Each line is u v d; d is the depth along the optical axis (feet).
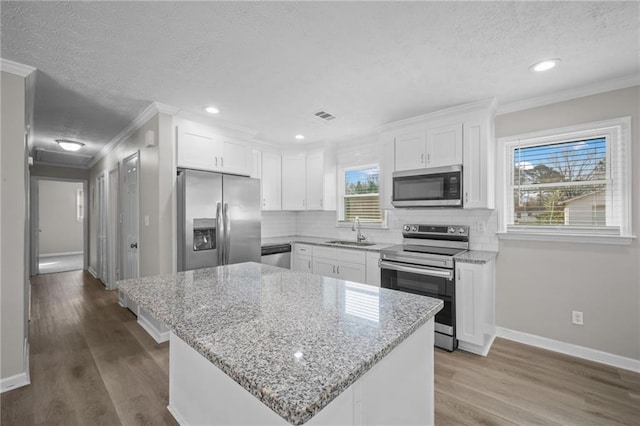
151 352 8.59
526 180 9.34
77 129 11.98
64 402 6.31
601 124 7.97
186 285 5.37
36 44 5.99
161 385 6.96
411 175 10.36
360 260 11.34
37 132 12.40
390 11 5.03
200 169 10.44
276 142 14.23
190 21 5.29
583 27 5.47
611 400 6.33
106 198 15.85
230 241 10.44
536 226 9.14
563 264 8.55
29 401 6.32
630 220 7.63
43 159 18.53
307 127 11.71
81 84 7.85
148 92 8.39
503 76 7.44
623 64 6.86
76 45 6.05
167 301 4.40
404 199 10.52
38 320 11.10
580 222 8.48
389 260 10.05
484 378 7.22
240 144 11.76
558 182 8.79
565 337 8.50
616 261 7.79
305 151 14.74
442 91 8.34
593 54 6.42
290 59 6.61
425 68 7.04
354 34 5.69
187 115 10.03
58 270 20.71
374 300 4.54
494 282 9.65
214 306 4.19
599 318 8.01
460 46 6.12
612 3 4.82
